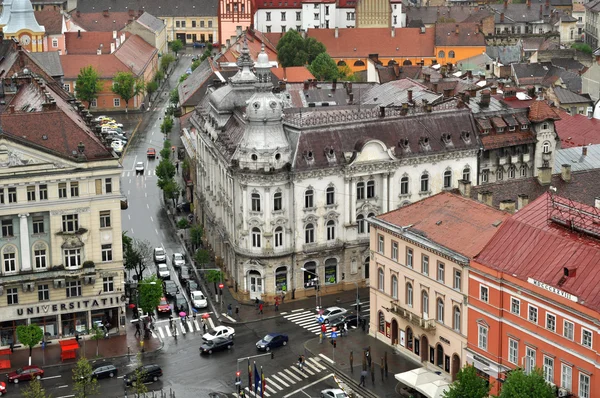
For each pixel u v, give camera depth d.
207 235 199.25
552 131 196.75
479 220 139.62
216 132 186.75
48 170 149.88
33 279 152.12
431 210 147.50
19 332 147.38
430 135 180.00
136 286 171.38
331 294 175.38
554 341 119.50
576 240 124.00
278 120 167.62
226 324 164.00
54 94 193.88
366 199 175.00
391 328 151.62
